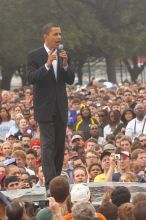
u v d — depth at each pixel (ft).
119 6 316.60
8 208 43.37
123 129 105.70
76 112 127.13
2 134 114.83
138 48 312.71
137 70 361.30
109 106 137.80
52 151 57.26
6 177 68.90
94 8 314.96
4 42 294.05
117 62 369.30
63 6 301.22
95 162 77.00
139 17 316.81
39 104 57.11
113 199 48.37
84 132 111.65
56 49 56.65
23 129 111.75
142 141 93.40
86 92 191.01
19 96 177.68
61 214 47.01
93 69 441.68
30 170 78.43
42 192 55.52
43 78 56.39
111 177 70.64
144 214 40.57
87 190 48.21
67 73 56.90
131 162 74.79
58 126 57.62
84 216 41.32
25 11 296.51
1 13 292.61
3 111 115.44
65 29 296.51
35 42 295.89
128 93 133.08
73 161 79.51
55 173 57.26
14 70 332.39
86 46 320.09
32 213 52.13
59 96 57.16
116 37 309.42
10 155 92.07
